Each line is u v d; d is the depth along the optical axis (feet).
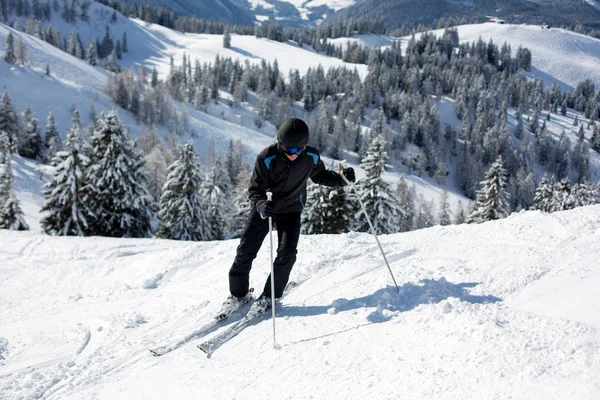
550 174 453.99
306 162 11.93
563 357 7.46
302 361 9.82
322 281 14.83
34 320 17.81
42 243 32.71
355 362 9.24
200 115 393.91
